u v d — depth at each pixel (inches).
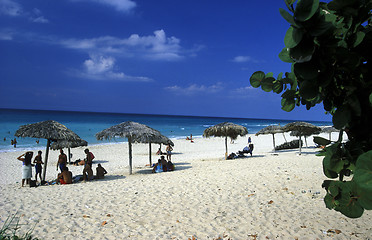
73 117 4985.2
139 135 534.6
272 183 339.3
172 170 554.9
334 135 1593.3
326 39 47.2
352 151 55.1
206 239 202.5
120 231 221.6
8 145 1206.3
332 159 55.4
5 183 500.1
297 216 237.1
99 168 482.9
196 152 1072.2
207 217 245.3
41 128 463.5
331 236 197.0
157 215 254.7
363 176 41.9
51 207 286.5
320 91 57.4
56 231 223.8
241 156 751.7
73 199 315.6
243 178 374.0
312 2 41.4
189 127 3149.6
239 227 221.6
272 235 203.9
